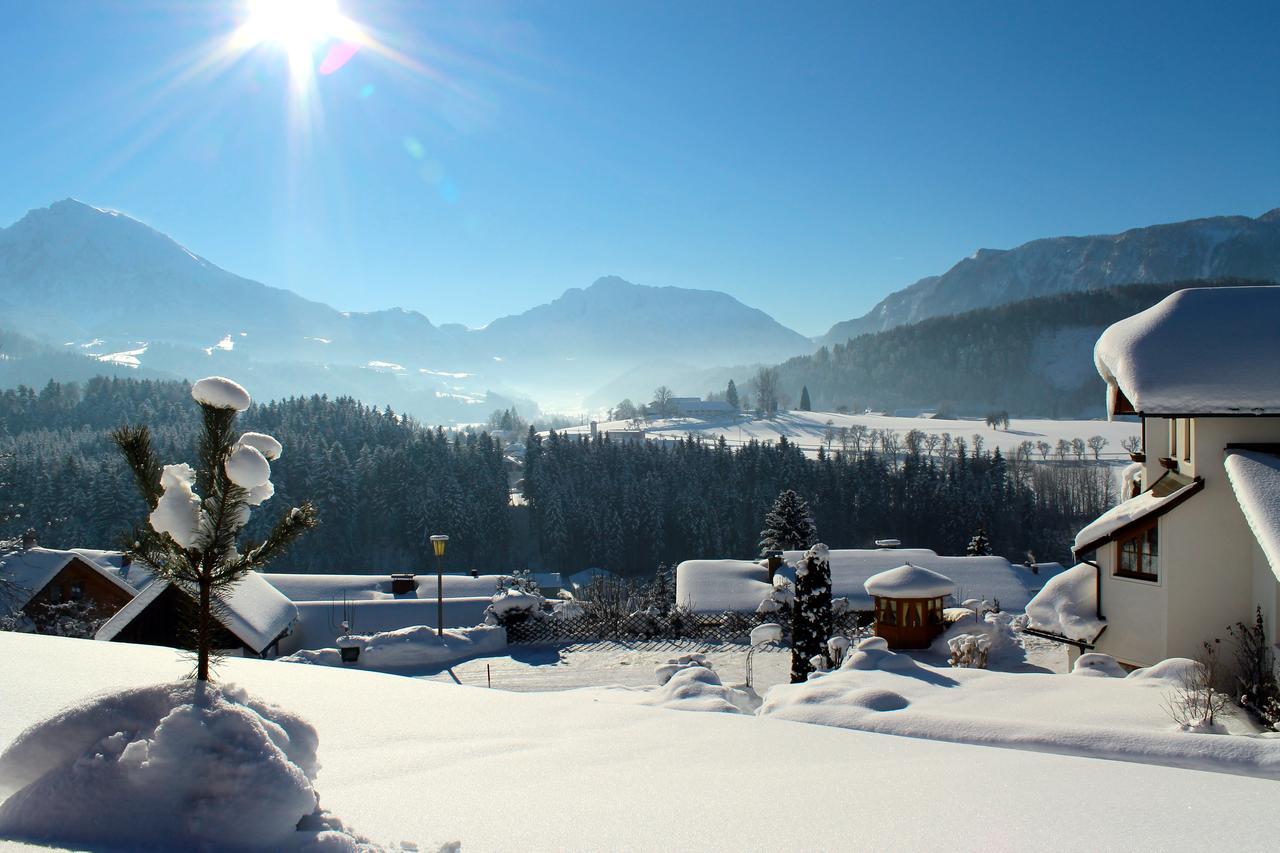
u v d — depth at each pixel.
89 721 3.04
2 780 3.00
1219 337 12.15
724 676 15.52
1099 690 8.95
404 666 16.11
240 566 3.77
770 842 3.26
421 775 4.15
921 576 17.98
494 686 14.38
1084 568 14.26
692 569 23.98
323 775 4.05
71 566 23.59
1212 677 9.53
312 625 19.95
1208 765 5.82
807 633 14.41
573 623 19.06
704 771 4.57
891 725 7.02
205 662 3.73
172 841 2.79
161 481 3.84
